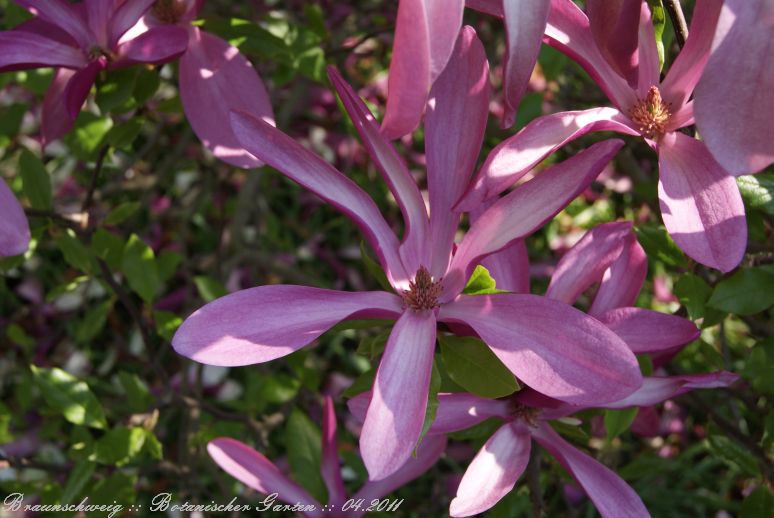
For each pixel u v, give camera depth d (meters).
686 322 0.48
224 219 1.19
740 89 0.37
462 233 1.02
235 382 1.14
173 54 0.52
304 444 0.60
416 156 1.18
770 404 0.60
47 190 0.65
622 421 0.53
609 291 0.51
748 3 0.37
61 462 1.01
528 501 0.69
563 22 0.47
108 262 0.71
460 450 0.91
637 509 0.48
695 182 0.45
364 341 0.48
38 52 0.52
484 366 0.44
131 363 1.20
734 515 1.07
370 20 1.03
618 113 0.47
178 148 1.04
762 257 0.53
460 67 0.46
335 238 1.38
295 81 1.03
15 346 1.19
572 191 0.43
